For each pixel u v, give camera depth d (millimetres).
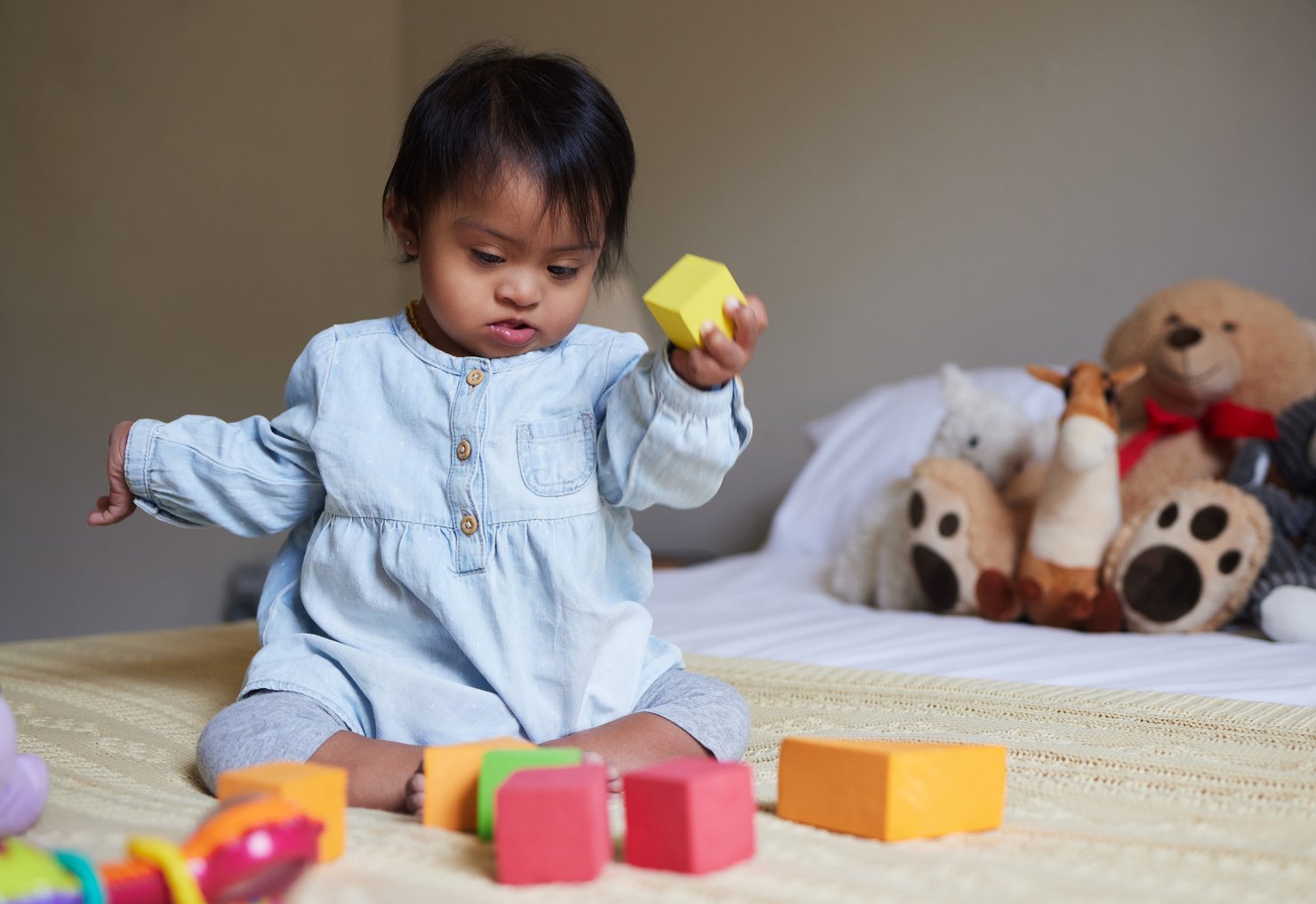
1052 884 574
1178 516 1535
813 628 1572
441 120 881
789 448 2783
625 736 832
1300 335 1724
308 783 594
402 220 942
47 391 2707
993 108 2471
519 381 925
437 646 910
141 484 1000
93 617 2775
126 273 2842
